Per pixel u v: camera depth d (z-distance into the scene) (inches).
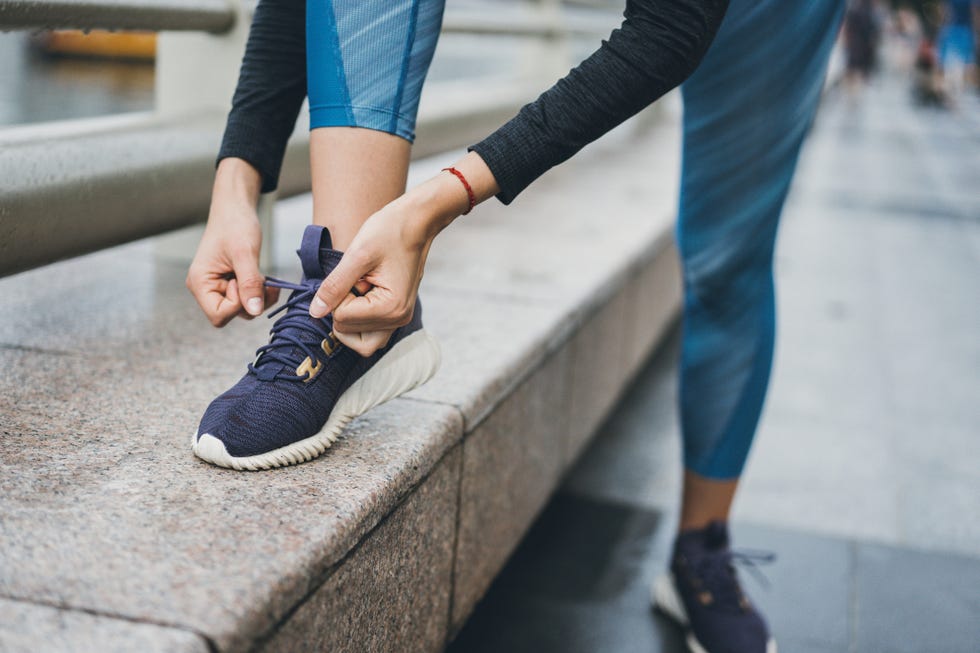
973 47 765.3
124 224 57.1
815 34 45.9
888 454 91.0
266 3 42.2
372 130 37.5
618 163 154.6
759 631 57.3
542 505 66.8
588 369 75.4
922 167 314.3
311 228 37.4
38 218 49.7
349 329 36.0
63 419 41.8
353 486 37.0
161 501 34.3
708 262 52.4
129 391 46.2
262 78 41.8
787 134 48.3
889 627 62.5
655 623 61.4
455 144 113.8
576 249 89.2
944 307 146.4
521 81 169.2
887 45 1141.1
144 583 28.8
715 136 48.5
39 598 27.5
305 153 75.5
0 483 34.7
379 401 40.9
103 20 55.8
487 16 138.9
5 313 58.4
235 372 50.4
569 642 58.7
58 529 31.5
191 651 26.0
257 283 38.2
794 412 100.7
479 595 53.7
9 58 314.0
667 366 116.2
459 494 47.9
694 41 34.2
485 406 50.6
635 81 34.1
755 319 54.7
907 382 112.0
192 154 63.2
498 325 62.6
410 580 42.3
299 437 38.0
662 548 71.9
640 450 90.4
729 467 57.9
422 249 35.6
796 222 209.0
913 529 76.4
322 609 33.3
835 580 67.9
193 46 71.0
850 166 307.1
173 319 59.5
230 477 36.8
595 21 211.6
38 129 54.9
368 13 37.1
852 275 163.9
